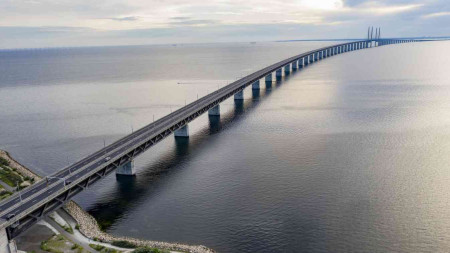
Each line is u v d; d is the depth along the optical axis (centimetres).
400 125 17125
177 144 15525
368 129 16662
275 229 8619
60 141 16862
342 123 17875
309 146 14512
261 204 9831
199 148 14850
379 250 7731
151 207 9919
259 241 8181
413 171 11688
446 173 11456
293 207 9612
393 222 8738
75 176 9906
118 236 8506
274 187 10856
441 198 9831
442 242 7919
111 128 18988
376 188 10538
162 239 8344
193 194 10619
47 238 8069
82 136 17588
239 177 11700
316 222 8850
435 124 17125
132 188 11175
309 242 8081
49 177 9969
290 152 13888
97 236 8312
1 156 14550
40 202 8181
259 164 12756
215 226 8838
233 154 13938
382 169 11919
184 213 9531
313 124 17900
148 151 14675
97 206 10050
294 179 11362
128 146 12312
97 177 10281
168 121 15538
